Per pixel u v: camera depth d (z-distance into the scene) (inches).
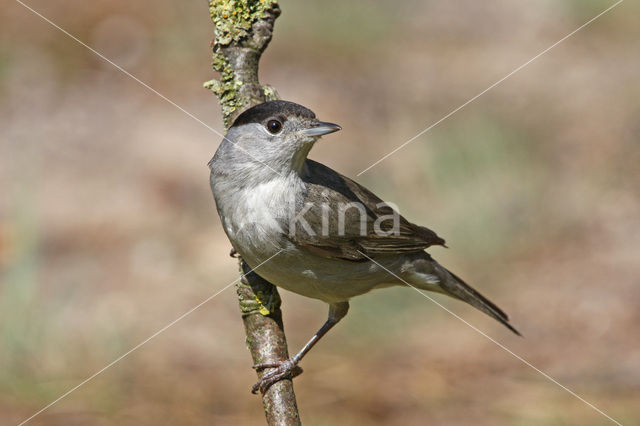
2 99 746.2
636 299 502.6
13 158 656.4
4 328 460.4
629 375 439.8
